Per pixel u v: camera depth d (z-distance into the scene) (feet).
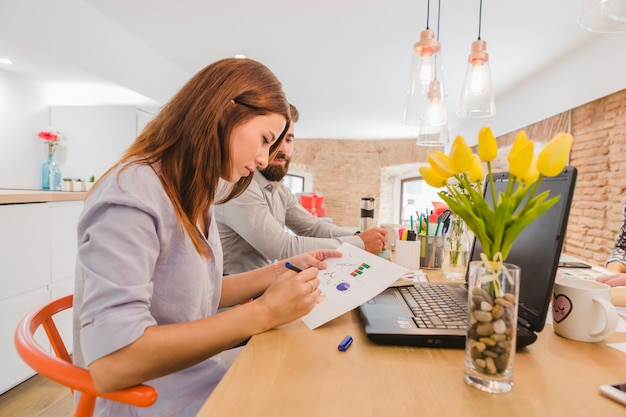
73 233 6.94
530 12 7.98
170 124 2.28
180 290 2.22
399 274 2.80
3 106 8.46
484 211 1.62
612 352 2.00
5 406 5.42
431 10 8.00
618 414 1.42
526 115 12.91
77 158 9.78
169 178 2.20
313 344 2.05
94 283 1.73
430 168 1.82
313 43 10.11
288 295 2.15
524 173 1.54
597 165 9.29
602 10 3.96
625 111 8.36
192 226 2.25
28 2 6.84
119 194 1.91
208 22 8.96
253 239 4.38
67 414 5.25
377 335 2.01
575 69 10.13
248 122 2.34
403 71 12.25
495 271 1.57
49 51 7.28
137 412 2.16
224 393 1.53
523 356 1.94
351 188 26.96
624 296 2.77
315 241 4.37
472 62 5.18
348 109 17.78
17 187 8.91
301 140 27.20
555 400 1.51
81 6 8.00
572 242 10.36
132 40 9.73
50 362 1.78
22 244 5.83
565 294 2.18
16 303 5.77
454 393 1.56
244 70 2.36
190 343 1.81
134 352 1.67
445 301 2.59
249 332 2.03
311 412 1.41
